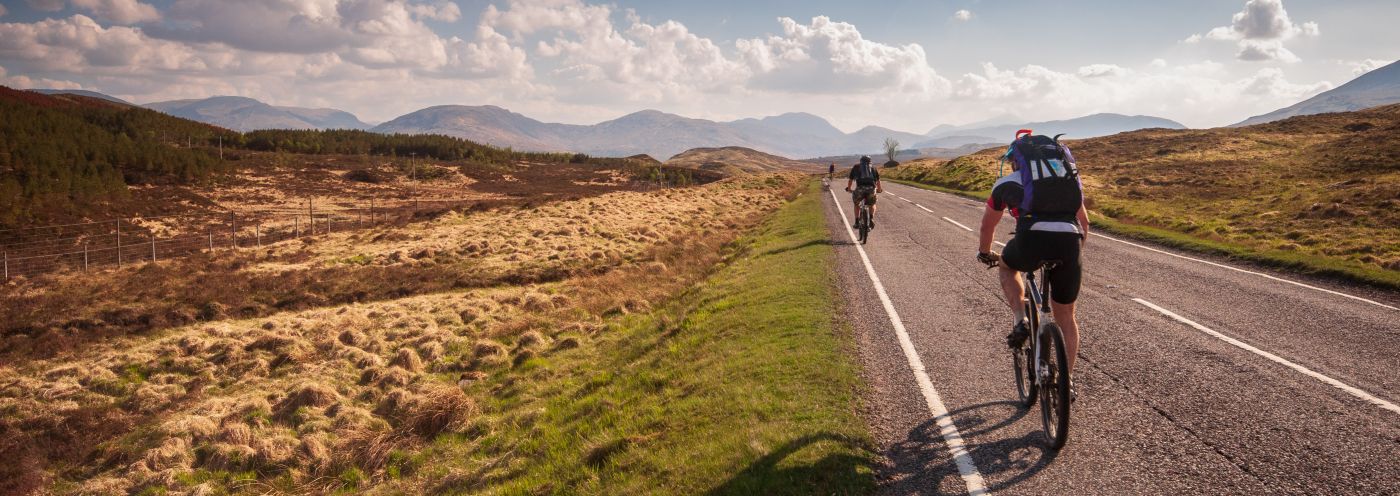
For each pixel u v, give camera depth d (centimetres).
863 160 1761
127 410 1249
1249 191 3406
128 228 4684
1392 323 778
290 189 8438
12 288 2383
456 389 1081
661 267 2070
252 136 15262
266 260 2897
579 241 2802
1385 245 1514
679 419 645
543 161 17012
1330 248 1529
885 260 1418
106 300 2147
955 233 1880
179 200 6531
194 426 1070
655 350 1060
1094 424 492
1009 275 473
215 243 4006
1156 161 5825
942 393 575
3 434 1113
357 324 1712
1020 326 464
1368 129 6581
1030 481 405
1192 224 2142
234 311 2008
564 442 750
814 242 1808
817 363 693
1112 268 1255
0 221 4266
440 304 1894
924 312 912
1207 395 543
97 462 1037
